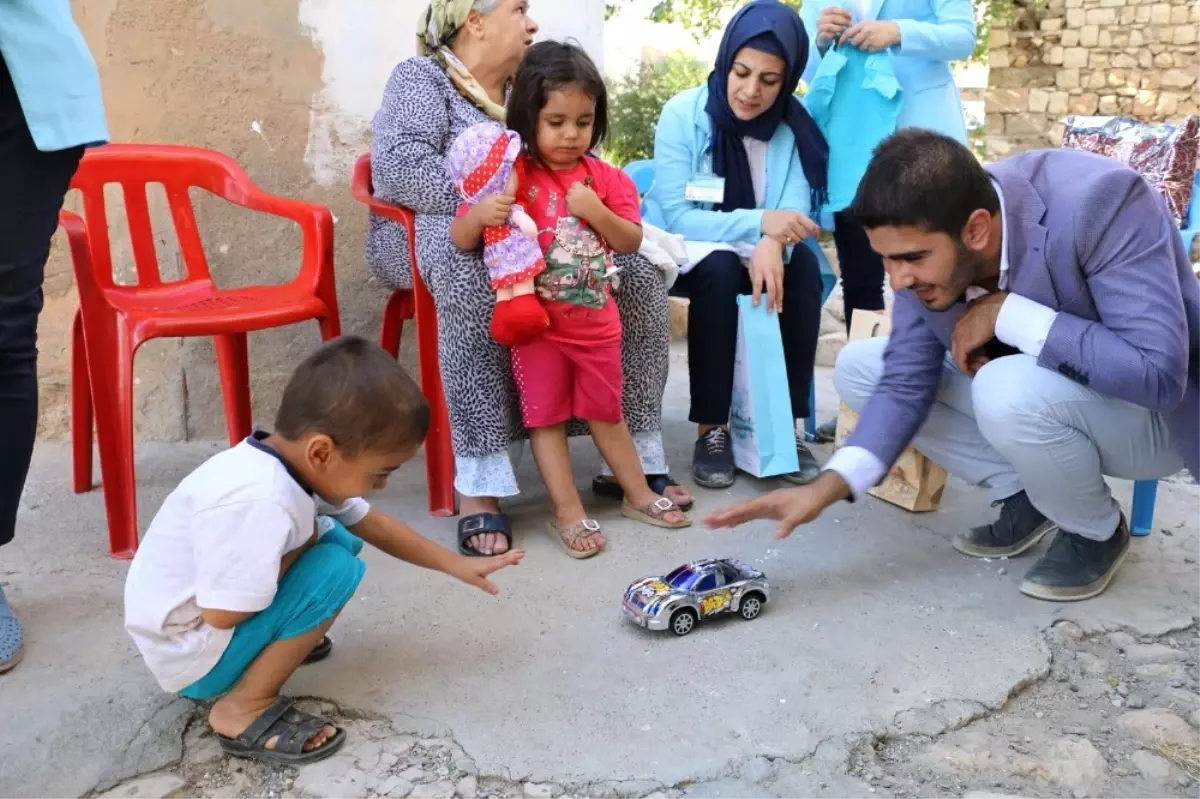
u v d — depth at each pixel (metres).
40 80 2.02
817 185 3.45
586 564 2.77
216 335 3.04
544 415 2.86
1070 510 2.51
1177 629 2.45
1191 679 2.25
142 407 3.67
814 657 2.29
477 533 2.82
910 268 2.21
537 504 3.22
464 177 2.65
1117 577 2.71
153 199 3.51
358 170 3.26
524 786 1.88
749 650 2.32
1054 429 2.38
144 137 3.51
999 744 2.02
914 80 3.78
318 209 3.01
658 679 2.21
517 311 2.62
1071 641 2.40
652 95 10.73
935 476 3.11
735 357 3.32
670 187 3.46
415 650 2.32
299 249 3.71
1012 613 2.51
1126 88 10.44
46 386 3.66
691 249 3.31
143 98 3.48
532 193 2.75
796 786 1.87
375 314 3.88
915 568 2.76
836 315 6.25
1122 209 2.21
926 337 2.55
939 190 2.11
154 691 2.12
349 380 1.83
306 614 1.93
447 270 2.77
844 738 2.00
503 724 2.04
